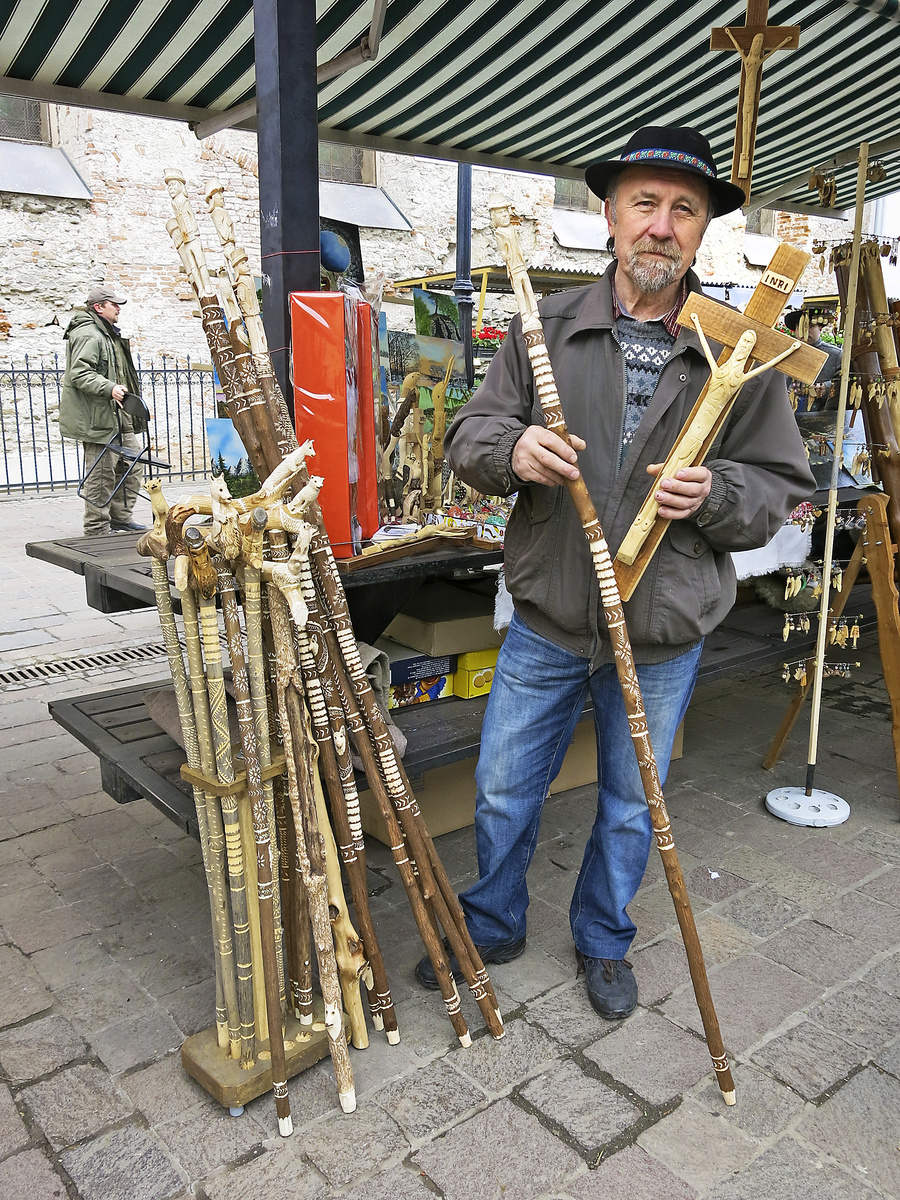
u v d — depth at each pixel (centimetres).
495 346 554
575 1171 171
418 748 238
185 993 220
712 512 181
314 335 204
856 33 337
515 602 211
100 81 334
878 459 316
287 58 196
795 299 374
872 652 496
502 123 413
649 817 211
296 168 203
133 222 1052
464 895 230
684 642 200
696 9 310
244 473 234
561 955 238
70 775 338
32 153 1044
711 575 198
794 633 357
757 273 1412
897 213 1048
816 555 407
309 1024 196
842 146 485
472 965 202
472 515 273
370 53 274
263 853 171
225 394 183
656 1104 187
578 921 224
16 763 346
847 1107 187
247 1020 183
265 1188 167
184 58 316
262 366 183
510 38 325
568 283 849
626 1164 172
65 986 222
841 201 589
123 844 290
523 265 172
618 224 186
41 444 1054
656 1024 212
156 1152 175
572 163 486
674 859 182
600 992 215
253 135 1085
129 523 735
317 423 209
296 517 166
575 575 195
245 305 180
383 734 193
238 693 168
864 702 426
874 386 309
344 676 192
